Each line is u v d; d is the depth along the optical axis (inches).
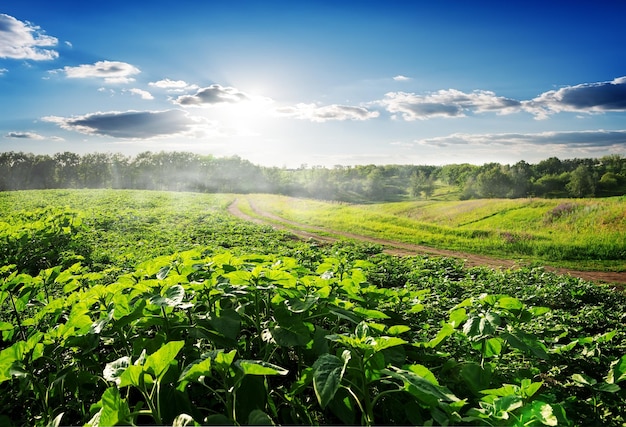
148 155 7027.6
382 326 143.7
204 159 7007.9
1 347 260.5
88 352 157.8
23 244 622.2
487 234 1316.4
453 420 111.7
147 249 700.7
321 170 5856.3
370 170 6033.5
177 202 2301.9
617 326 334.3
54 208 1213.1
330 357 115.0
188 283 168.4
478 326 152.3
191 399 145.4
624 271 872.9
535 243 1130.0
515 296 444.5
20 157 6122.1
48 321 240.1
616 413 164.1
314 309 177.0
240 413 118.4
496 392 126.0
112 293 185.9
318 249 794.2
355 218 1765.5
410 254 1035.9
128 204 2044.8
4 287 207.8
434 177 5521.7
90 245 732.0
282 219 1802.4
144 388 108.0
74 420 154.5
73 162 6358.3
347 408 127.1
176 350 106.4
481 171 4392.2
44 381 172.1
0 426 151.7
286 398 140.5
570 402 168.9
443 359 176.9
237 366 110.0
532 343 155.3
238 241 873.5
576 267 920.3
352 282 199.2
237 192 5187.0
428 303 343.0
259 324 167.8
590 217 1344.7
